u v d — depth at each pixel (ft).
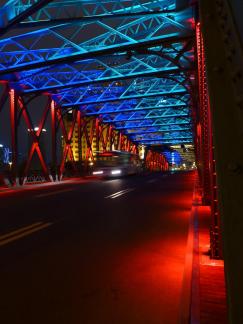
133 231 33.58
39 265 22.38
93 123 229.04
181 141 420.77
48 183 131.95
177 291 17.40
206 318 12.87
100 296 16.88
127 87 177.17
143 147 443.32
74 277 19.86
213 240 20.93
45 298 16.72
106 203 57.82
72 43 102.01
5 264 22.71
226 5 5.63
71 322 14.06
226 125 5.37
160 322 13.91
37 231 33.81
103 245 27.78
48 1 67.62
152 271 20.81
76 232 33.22
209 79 5.76
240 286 4.81
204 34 6.23
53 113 157.69
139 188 91.61
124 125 300.81
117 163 154.61
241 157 5.11
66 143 170.71
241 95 4.89
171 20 78.79
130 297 16.72
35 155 193.77
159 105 215.51
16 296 17.04
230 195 5.08
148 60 141.28
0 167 158.92
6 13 75.00
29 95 138.82
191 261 20.84
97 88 173.06
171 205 54.19
